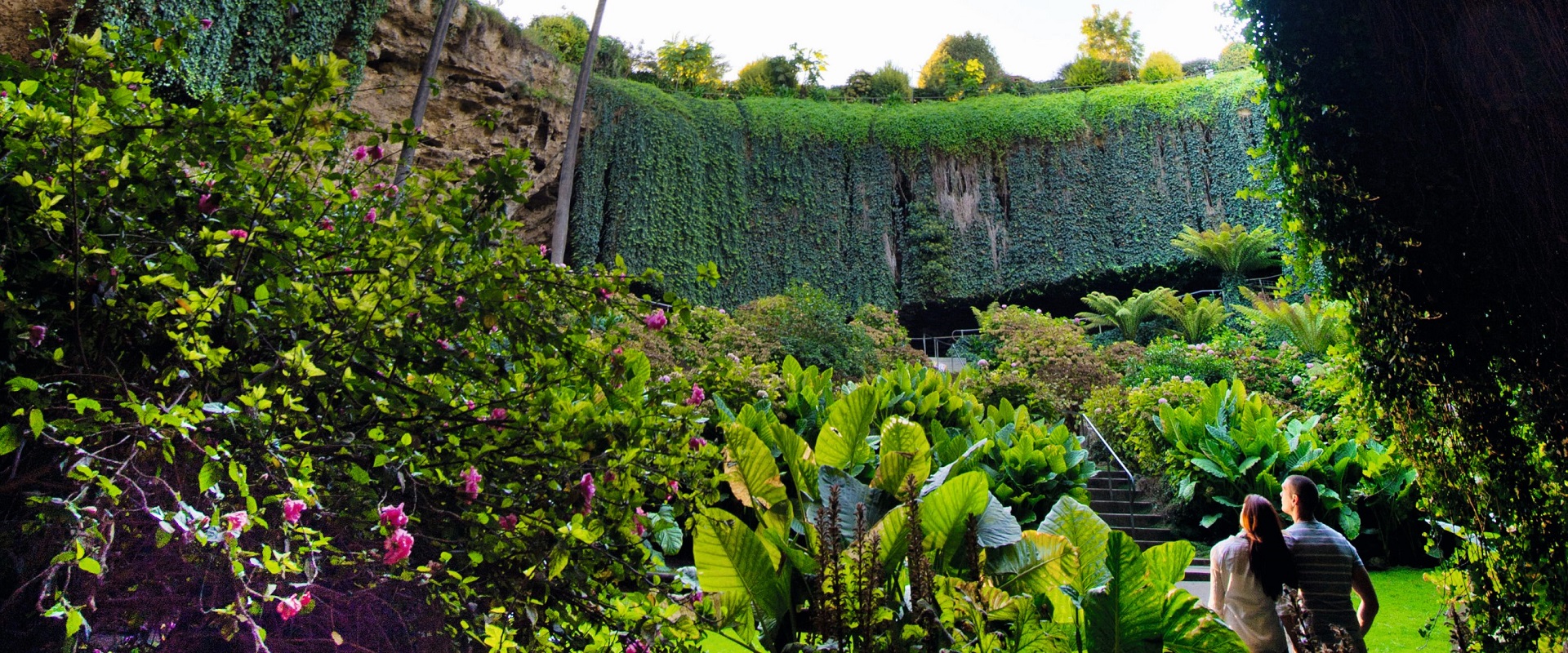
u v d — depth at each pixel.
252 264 2.16
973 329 23.42
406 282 2.16
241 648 1.94
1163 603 2.76
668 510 2.88
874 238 22.41
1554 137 2.21
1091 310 22.73
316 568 1.65
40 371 1.84
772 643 3.40
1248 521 3.15
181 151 2.08
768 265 21.45
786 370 8.90
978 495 3.44
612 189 19.53
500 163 2.45
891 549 3.43
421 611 2.13
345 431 2.13
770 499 3.97
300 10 10.77
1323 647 2.49
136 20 8.18
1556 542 2.37
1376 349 2.64
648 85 21.03
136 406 1.50
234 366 2.02
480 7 14.91
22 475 1.75
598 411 2.30
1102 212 22.00
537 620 2.17
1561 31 2.19
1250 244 19.11
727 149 21.73
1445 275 2.41
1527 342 2.30
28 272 1.85
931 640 2.77
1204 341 18.36
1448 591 2.83
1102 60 29.31
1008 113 23.06
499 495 2.15
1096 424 10.86
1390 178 2.45
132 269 1.94
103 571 1.47
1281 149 2.75
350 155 2.58
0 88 1.95
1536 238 2.25
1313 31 2.53
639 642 2.17
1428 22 2.37
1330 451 7.88
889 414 8.80
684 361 8.38
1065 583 3.38
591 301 2.39
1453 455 2.57
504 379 2.39
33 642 1.65
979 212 22.69
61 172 1.83
